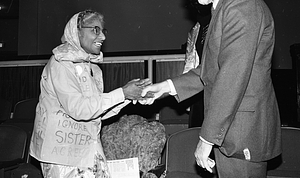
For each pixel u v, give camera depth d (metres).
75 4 6.61
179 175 2.22
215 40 1.45
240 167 1.41
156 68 3.62
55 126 1.76
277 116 1.51
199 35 2.43
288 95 3.72
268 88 1.45
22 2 6.65
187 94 1.91
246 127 1.39
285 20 5.98
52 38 6.57
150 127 2.64
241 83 1.31
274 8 6.03
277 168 2.26
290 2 6.00
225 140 1.41
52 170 1.78
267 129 1.42
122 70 3.69
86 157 1.80
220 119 1.32
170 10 6.42
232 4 1.39
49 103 1.80
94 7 6.59
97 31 1.89
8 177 2.71
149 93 1.93
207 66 1.51
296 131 2.28
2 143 2.76
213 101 1.34
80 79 1.82
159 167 2.52
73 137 1.79
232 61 1.32
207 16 2.38
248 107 1.39
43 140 1.74
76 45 1.87
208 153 1.40
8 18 8.16
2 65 3.98
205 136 1.36
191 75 1.94
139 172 2.49
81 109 1.72
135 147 2.56
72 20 1.88
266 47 1.43
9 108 3.80
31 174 2.58
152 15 6.46
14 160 2.58
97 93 1.89
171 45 6.37
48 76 1.81
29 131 3.15
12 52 8.23
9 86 3.96
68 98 1.73
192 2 2.38
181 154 2.39
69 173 1.77
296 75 3.64
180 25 6.36
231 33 1.34
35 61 3.94
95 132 1.87
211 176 2.30
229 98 1.31
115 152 2.58
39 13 6.63
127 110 3.53
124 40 6.49
